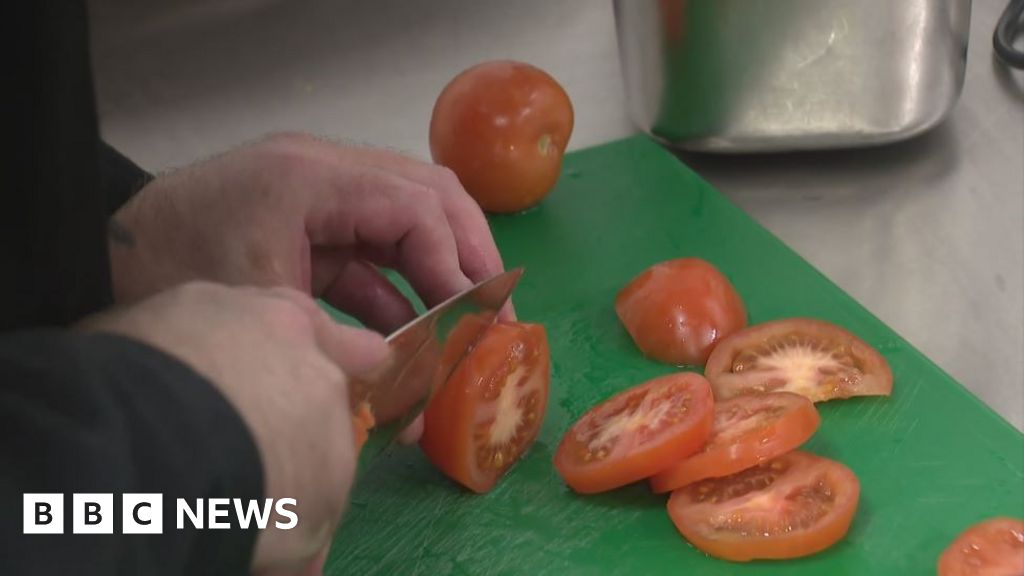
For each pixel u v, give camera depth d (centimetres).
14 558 42
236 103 138
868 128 116
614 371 97
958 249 108
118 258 81
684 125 120
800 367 92
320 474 52
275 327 52
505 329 87
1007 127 124
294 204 83
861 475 84
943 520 79
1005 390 92
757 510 80
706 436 83
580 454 87
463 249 92
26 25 55
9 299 60
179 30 151
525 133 112
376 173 86
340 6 155
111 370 46
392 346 72
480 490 87
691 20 112
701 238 111
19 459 43
